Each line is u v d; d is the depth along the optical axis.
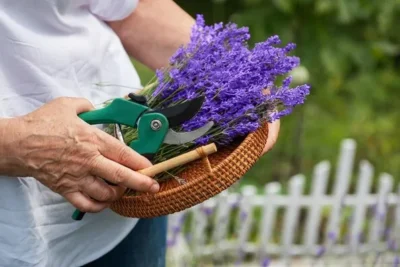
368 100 4.42
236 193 3.24
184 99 1.21
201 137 1.18
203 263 3.09
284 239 3.18
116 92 1.42
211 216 3.21
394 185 3.98
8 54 1.24
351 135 4.27
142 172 1.14
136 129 1.19
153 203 1.15
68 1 1.29
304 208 3.62
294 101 1.19
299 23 4.15
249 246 3.18
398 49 4.66
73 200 1.17
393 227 3.14
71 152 1.13
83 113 1.19
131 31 1.54
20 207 1.25
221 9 4.72
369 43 4.34
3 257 1.29
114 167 1.12
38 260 1.30
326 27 4.23
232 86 1.19
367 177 3.13
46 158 1.14
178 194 1.13
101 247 1.41
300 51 4.19
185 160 1.13
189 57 1.24
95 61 1.36
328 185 4.10
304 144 4.17
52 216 1.31
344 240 3.34
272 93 1.21
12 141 1.14
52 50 1.28
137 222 1.51
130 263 1.54
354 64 4.57
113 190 1.17
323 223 3.49
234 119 1.18
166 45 1.54
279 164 4.06
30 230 1.27
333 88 4.49
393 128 4.38
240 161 1.14
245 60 1.22
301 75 3.13
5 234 1.28
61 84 1.31
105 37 1.40
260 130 1.20
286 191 3.84
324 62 4.12
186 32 1.54
